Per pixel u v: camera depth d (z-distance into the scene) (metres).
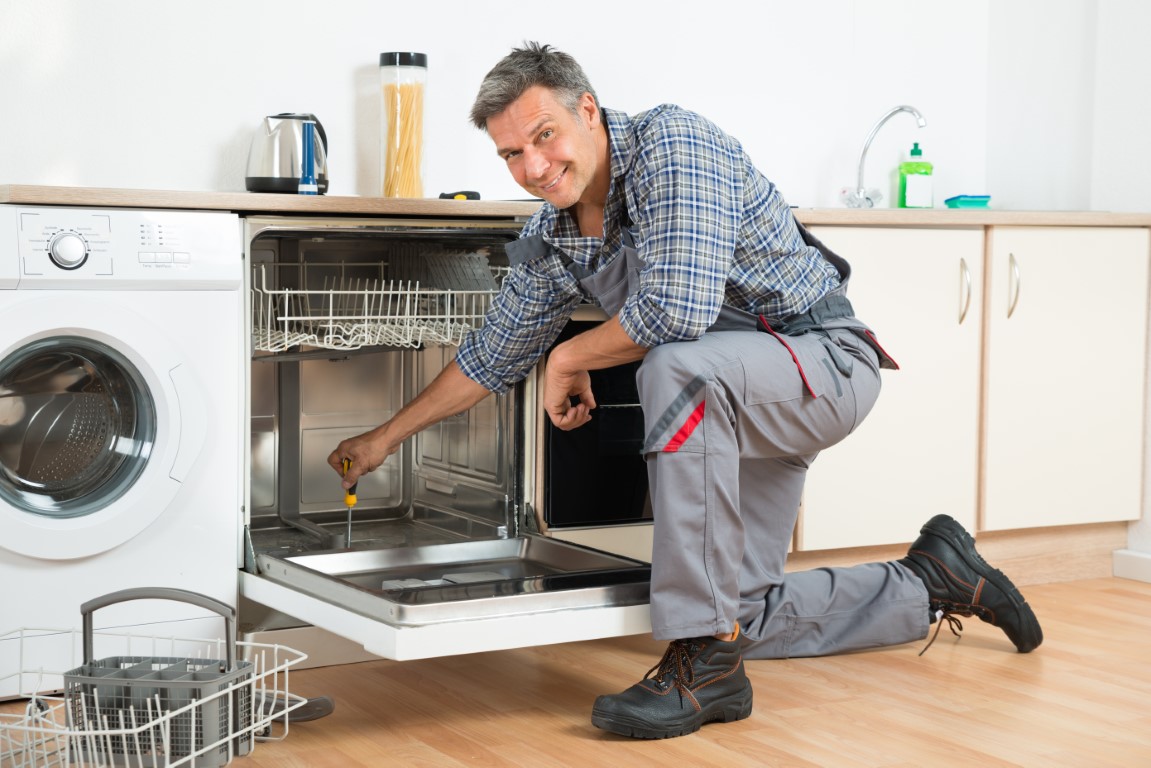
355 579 2.38
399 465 3.00
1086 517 3.23
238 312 2.29
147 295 2.20
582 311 2.66
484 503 2.77
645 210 1.99
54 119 2.66
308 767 1.81
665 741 1.93
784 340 2.09
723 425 1.97
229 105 2.83
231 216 2.27
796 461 2.30
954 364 3.04
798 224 2.28
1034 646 2.46
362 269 2.82
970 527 3.09
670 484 1.94
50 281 2.09
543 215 2.24
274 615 2.37
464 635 1.89
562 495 2.70
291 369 2.82
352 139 2.97
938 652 2.48
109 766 1.75
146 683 1.73
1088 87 3.46
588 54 3.24
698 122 2.03
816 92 3.56
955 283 3.02
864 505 2.96
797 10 3.51
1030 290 3.11
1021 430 3.13
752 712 2.08
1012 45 3.72
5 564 2.10
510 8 3.14
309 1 2.90
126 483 2.21
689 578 1.94
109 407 2.22
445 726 2.00
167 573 2.24
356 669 2.34
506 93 1.94
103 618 2.18
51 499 2.17
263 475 2.82
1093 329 3.20
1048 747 1.92
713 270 1.97
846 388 2.14
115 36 2.71
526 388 2.68
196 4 2.78
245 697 1.86
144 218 2.18
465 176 3.12
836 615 2.42
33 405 2.16
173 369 2.19
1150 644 2.56
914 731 1.98
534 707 2.11
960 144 3.79
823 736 1.96
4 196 2.10
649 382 1.97
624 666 2.37
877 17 3.64
